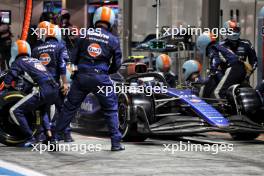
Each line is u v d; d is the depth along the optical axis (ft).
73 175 79.10
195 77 123.34
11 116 105.19
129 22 167.12
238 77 123.85
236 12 158.61
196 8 159.74
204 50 127.34
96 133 132.98
